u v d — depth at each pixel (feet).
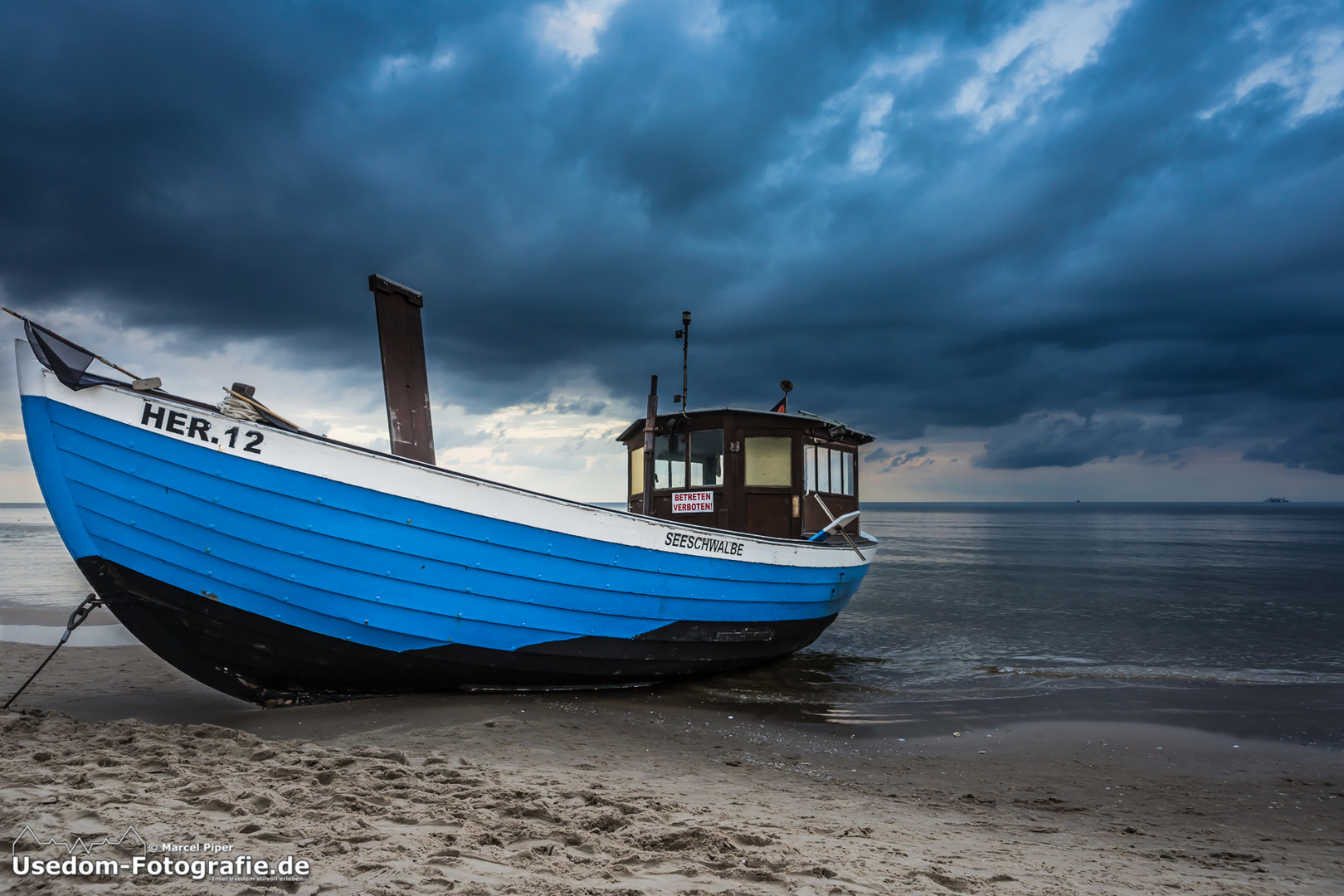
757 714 25.62
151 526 18.84
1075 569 98.27
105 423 18.37
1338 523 374.02
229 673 21.12
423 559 20.70
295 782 12.92
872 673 34.04
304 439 19.27
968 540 193.88
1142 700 28.94
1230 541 190.60
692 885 9.27
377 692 22.71
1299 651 40.98
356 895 8.11
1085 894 10.71
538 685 24.66
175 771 12.84
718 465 32.53
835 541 33.96
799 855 10.85
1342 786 19.71
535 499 21.83
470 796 12.81
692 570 25.70
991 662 37.35
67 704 23.17
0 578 72.69
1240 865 13.50
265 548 19.42
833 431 33.53
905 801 17.35
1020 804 17.76
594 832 11.37
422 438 23.82
